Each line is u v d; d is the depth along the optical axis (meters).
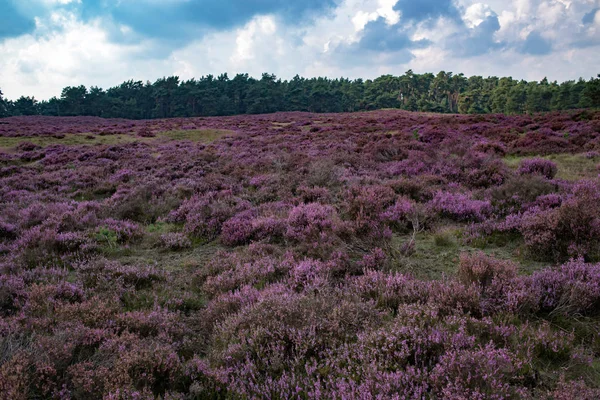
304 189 10.16
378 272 4.79
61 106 122.81
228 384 3.00
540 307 3.88
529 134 19.11
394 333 3.25
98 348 3.53
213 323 4.13
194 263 6.21
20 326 3.80
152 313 4.17
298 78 171.50
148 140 29.94
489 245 5.99
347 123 38.75
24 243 6.93
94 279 5.39
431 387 2.69
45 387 2.86
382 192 8.38
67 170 16.64
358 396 2.59
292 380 2.84
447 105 177.75
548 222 5.47
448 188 9.59
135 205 9.55
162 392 3.04
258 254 6.32
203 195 10.72
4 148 24.80
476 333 3.35
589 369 2.91
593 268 4.16
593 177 9.95
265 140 26.38
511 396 2.55
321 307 3.89
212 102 119.75
